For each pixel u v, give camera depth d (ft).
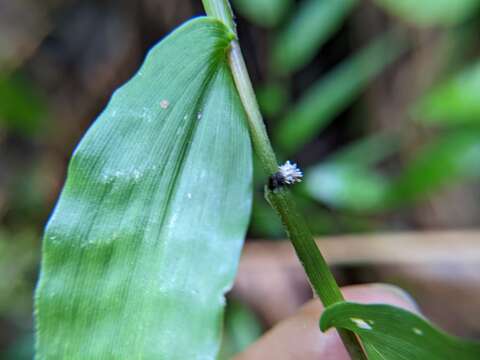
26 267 0.80
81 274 0.23
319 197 0.73
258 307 0.67
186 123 0.23
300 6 0.79
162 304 0.22
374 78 0.86
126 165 0.23
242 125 0.23
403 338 0.20
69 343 0.22
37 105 0.80
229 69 0.23
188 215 0.23
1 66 0.87
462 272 0.72
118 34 0.86
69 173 0.23
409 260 0.71
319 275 0.22
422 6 0.66
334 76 0.81
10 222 0.87
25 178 0.89
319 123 0.74
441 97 0.65
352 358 0.22
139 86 0.23
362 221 0.78
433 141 0.82
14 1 0.89
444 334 0.18
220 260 0.22
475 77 0.64
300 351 0.38
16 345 0.71
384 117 0.87
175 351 0.22
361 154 0.82
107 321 0.22
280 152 0.74
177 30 0.23
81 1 0.88
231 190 0.23
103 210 0.23
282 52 0.74
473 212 0.83
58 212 0.23
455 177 0.70
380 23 0.83
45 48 0.89
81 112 0.89
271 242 0.72
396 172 0.88
